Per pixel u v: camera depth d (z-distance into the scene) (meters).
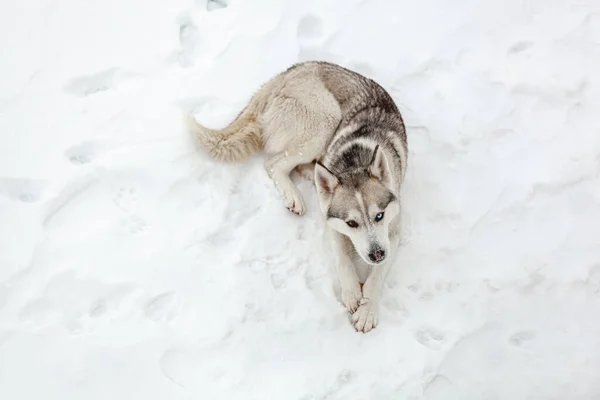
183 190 2.81
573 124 3.00
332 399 2.53
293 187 2.82
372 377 2.56
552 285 2.71
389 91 3.07
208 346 2.58
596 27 3.22
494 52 3.16
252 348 2.59
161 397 2.52
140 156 2.86
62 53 3.09
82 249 2.69
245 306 2.64
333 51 3.15
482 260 2.75
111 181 2.81
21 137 2.89
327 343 2.60
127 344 2.57
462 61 3.14
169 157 2.86
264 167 2.88
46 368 2.53
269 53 3.13
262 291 2.66
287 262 2.71
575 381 2.57
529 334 2.63
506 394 2.55
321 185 2.62
